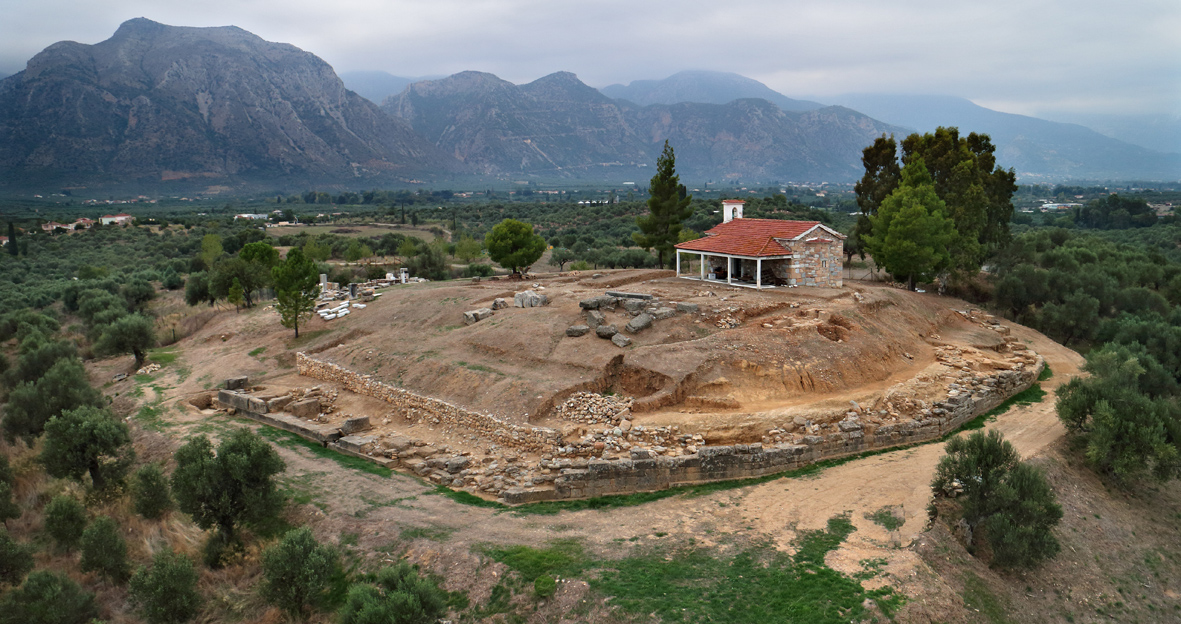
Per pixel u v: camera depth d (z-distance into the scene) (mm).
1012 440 30188
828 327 37062
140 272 96688
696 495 25875
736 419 28891
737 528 23469
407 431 33500
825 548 22047
